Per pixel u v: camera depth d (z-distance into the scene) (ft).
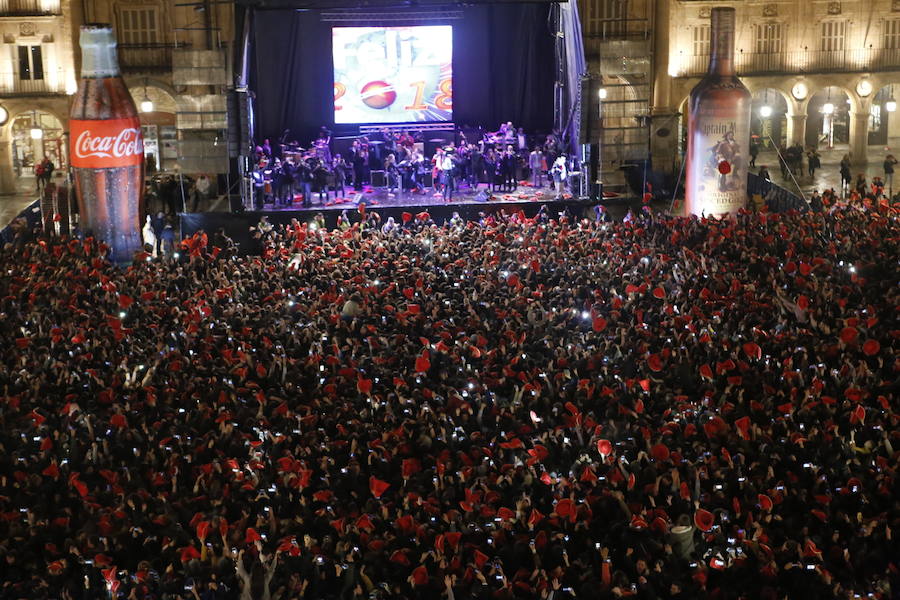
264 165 140.56
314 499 58.59
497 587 49.19
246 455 63.98
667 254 108.37
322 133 152.46
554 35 158.71
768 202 143.84
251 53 155.22
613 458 60.59
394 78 157.07
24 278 100.83
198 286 100.53
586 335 82.53
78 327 85.51
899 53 181.27
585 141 143.95
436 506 56.34
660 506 56.70
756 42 179.22
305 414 68.49
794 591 48.88
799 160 177.27
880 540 52.29
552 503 57.52
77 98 125.70
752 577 49.98
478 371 76.89
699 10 172.14
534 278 99.76
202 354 79.87
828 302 89.15
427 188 152.05
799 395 69.46
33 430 65.87
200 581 50.37
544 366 77.30
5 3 161.27
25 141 183.93
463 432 65.05
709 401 69.56
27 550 53.01
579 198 142.92
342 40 155.12
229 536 53.67
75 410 67.21
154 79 163.12
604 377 74.18
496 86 161.68
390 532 54.03
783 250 110.11
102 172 125.39
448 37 156.76
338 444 63.62
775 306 90.43
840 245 107.04
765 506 53.98
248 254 135.13
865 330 80.48
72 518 56.39
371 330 86.17
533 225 121.60
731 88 131.75
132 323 90.43
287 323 87.10
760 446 61.82
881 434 62.59
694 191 135.44
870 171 182.09
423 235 116.06
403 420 67.10
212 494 58.23
